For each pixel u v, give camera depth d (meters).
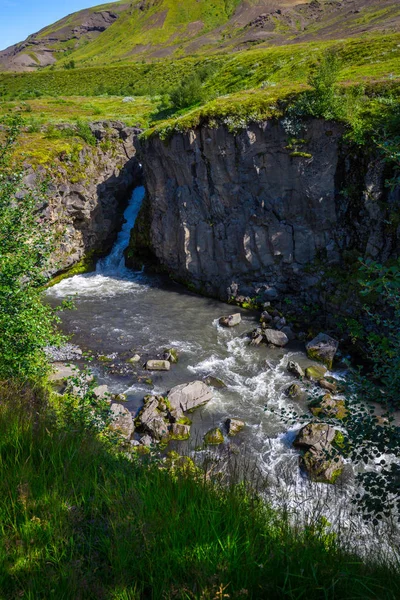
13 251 11.27
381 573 4.21
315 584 3.85
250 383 19.44
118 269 34.16
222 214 27.41
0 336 10.55
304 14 178.88
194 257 29.12
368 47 40.16
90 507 4.88
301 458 14.26
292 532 4.86
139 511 4.69
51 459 5.53
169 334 24.00
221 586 3.44
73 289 30.27
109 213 36.53
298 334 23.59
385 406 5.61
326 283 24.53
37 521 4.42
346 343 22.31
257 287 27.22
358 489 12.77
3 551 4.00
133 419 16.50
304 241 25.41
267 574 3.97
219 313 26.64
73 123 41.19
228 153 25.86
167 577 3.88
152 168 29.61
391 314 20.89
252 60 51.34
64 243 30.72
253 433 16.03
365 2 130.62
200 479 5.66
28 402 8.74
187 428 15.80
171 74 88.75
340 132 23.33
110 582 3.95
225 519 4.72
